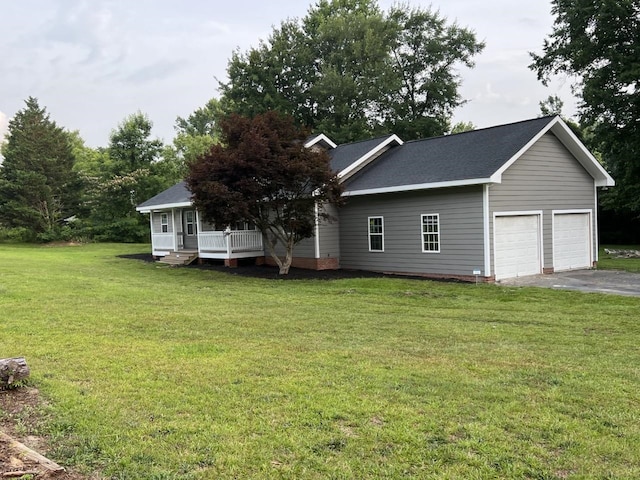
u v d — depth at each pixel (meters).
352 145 22.19
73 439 4.19
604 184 18.45
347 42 40.47
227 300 12.22
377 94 38.91
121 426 4.46
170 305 11.27
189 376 5.89
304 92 40.53
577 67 27.50
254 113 38.69
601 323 9.23
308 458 3.89
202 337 8.10
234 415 4.72
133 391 5.37
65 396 5.17
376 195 18.45
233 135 17.30
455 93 42.62
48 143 39.34
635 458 3.91
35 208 38.88
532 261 16.59
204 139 46.09
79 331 8.45
